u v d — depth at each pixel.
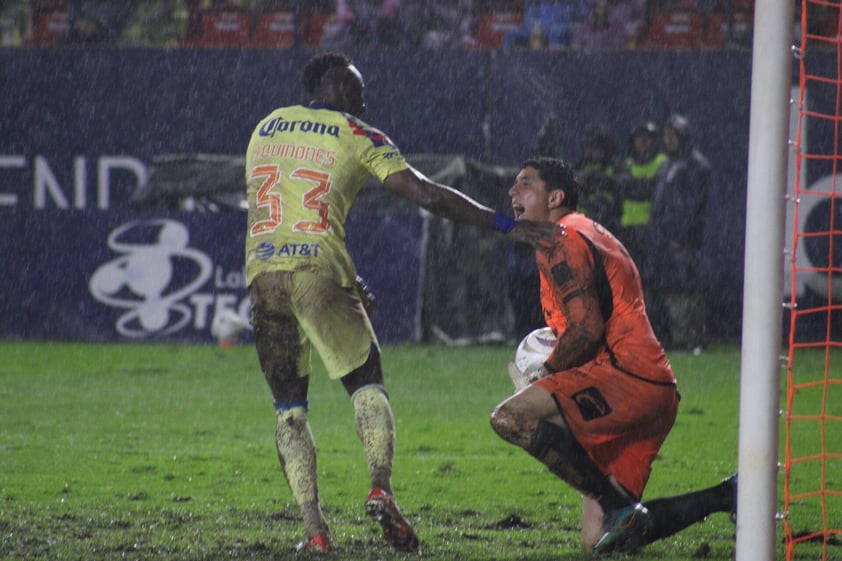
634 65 50.62
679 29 60.06
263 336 16.56
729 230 50.62
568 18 60.41
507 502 20.94
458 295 50.00
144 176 51.75
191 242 50.81
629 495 16.00
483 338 49.81
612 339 15.99
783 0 13.58
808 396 36.47
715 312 50.97
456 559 15.76
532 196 16.89
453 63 51.00
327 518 19.25
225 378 39.72
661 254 48.91
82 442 27.58
